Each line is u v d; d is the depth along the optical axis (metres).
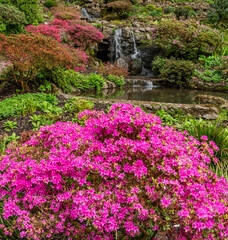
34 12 9.55
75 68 7.22
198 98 6.37
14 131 3.63
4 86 5.54
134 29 12.60
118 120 1.65
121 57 11.56
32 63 5.11
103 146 1.68
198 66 10.84
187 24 11.32
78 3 16.33
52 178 1.45
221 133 3.18
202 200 1.37
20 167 1.52
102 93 7.42
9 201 1.52
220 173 2.65
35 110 4.37
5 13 7.60
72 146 1.61
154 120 1.72
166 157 1.55
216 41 11.09
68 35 9.49
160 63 10.66
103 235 1.53
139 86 9.45
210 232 1.29
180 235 1.37
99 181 1.61
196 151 1.77
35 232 1.44
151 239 1.54
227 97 7.42
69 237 1.59
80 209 1.33
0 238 1.64
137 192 1.42
